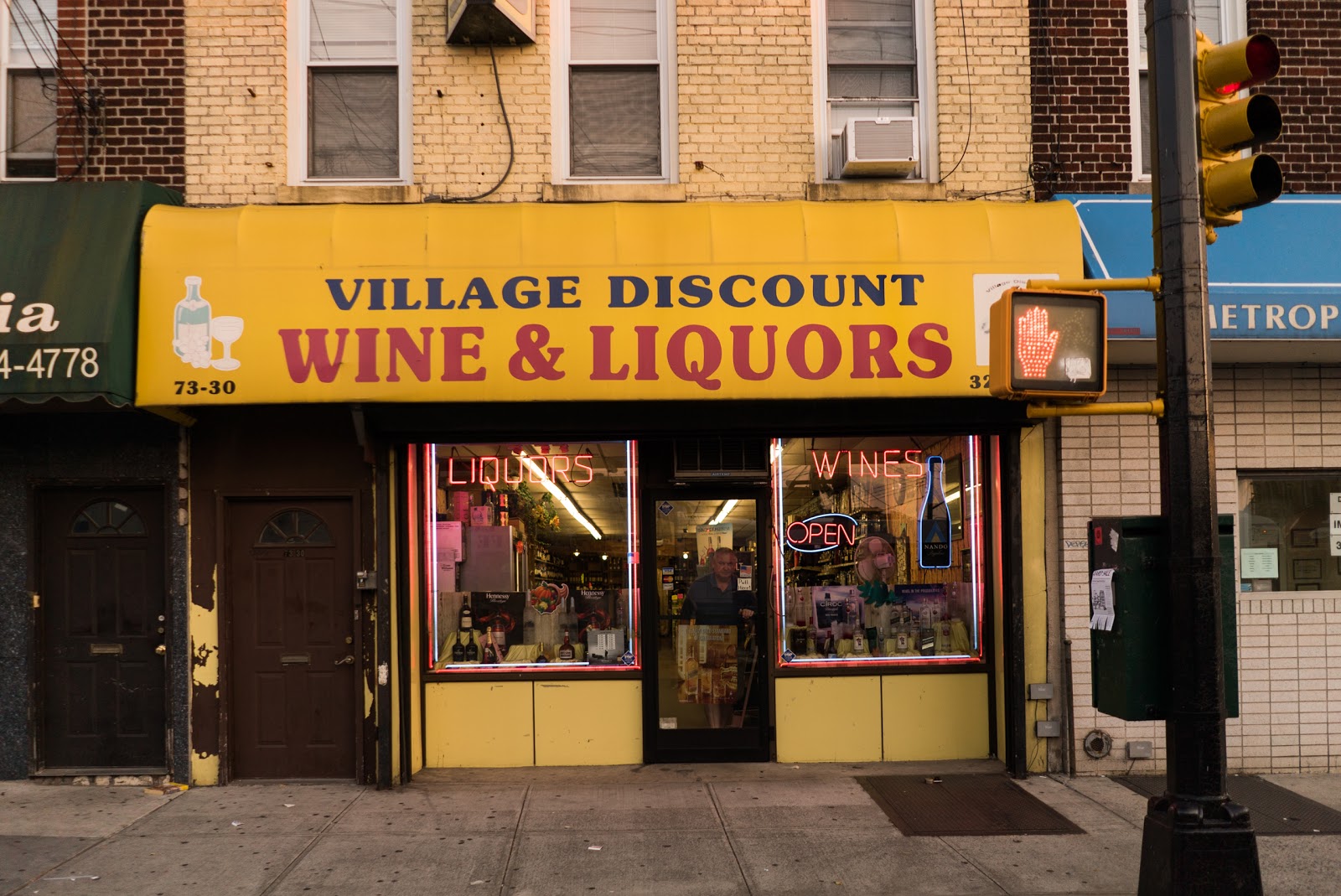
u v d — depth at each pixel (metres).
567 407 7.45
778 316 7.03
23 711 7.53
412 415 7.36
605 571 8.14
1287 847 6.14
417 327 6.91
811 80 7.86
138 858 5.96
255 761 7.63
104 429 7.56
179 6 7.68
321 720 7.65
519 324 6.95
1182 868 4.74
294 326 6.88
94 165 7.58
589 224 7.12
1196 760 4.84
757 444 8.00
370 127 7.94
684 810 6.85
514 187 7.70
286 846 6.18
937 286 7.09
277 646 7.65
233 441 7.60
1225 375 8.02
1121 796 7.16
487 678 7.98
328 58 7.91
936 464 8.21
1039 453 7.85
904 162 7.68
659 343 6.98
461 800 7.12
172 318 6.84
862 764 8.00
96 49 7.65
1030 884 5.54
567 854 6.01
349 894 5.42
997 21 7.93
